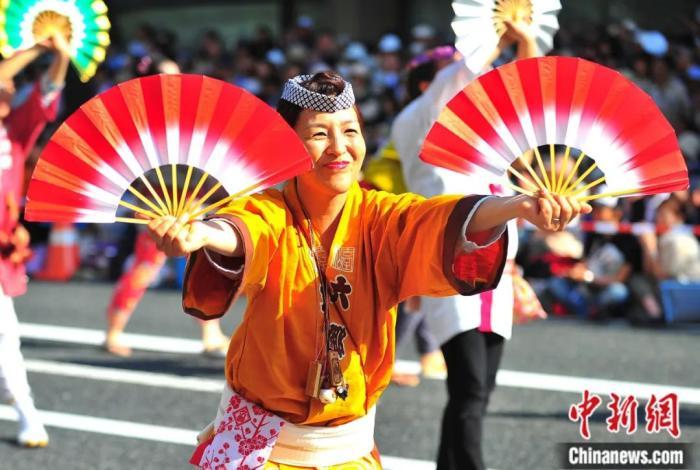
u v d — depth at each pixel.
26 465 13.66
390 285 7.66
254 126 6.98
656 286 23.30
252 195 7.59
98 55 10.67
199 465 8.09
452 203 7.22
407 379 17.78
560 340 21.30
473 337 11.19
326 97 7.41
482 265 7.36
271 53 39.16
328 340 7.56
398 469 13.59
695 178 27.19
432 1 43.91
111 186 6.93
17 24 10.42
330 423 7.74
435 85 12.16
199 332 22.27
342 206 7.69
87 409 16.28
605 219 24.03
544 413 15.95
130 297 20.03
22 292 14.32
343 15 44.91
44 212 6.89
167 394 17.20
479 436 11.04
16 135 14.02
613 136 7.10
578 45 32.84
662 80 29.64
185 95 6.89
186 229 6.68
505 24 9.37
